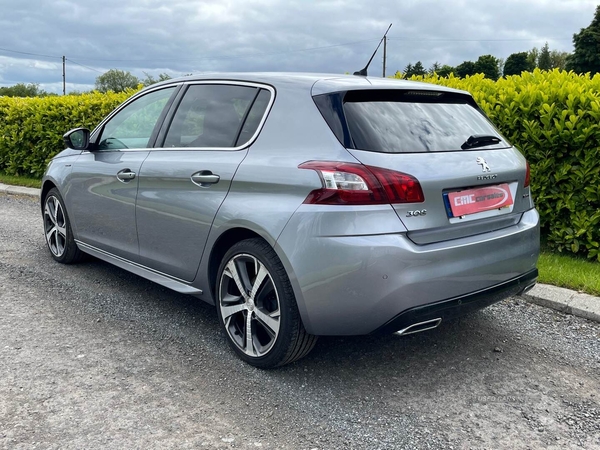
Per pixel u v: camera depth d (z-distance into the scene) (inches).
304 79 137.5
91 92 447.5
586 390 132.2
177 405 121.6
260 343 139.0
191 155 150.9
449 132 133.8
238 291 143.0
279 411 120.4
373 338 157.9
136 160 168.2
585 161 212.4
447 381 134.8
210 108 154.0
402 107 132.9
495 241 128.9
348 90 127.5
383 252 113.0
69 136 189.8
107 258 191.8
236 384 131.3
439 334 161.2
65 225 213.9
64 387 127.9
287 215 121.8
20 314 170.9
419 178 117.2
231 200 135.3
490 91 253.0
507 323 169.6
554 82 230.5
